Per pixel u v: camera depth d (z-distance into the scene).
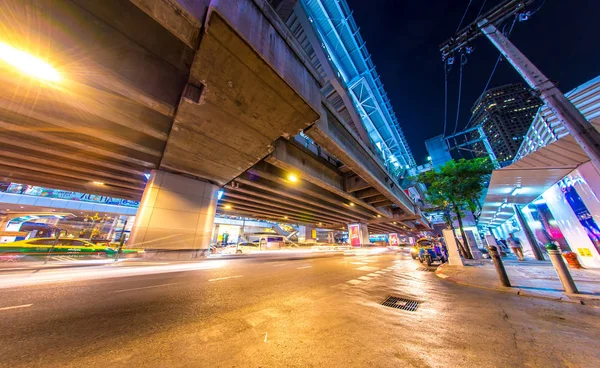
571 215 9.59
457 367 2.32
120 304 4.56
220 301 4.92
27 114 8.15
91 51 6.02
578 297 4.75
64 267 10.15
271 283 7.10
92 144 10.95
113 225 45.78
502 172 8.79
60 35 5.64
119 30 6.35
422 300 5.11
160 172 13.44
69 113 8.62
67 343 2.78
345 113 24.55
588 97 8.01
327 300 5.07
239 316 3.93
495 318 3.84
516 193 11.92
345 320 3.77
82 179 18.05
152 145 11.28
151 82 7.17
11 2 5.05
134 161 12.53
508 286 6.13
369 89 31.97
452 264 11.70
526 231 14.16
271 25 6.76
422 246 15.16
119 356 2.50
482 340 2.96
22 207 31.92
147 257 12.13
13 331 3.07
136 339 2.95
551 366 2.30
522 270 9.20
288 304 4.72
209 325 3.49
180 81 7.92
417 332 3.26
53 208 33.72
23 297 4.82
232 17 5.34
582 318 3.70
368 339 3.02
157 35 6.57
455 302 4.92
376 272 9.79
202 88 7.43
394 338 3.05
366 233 39.44
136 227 12.28
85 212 37.62
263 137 9.96
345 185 19.55
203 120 8.63
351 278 8.16
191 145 10.56
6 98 7.48
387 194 19.67
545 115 9.34
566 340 2.89
